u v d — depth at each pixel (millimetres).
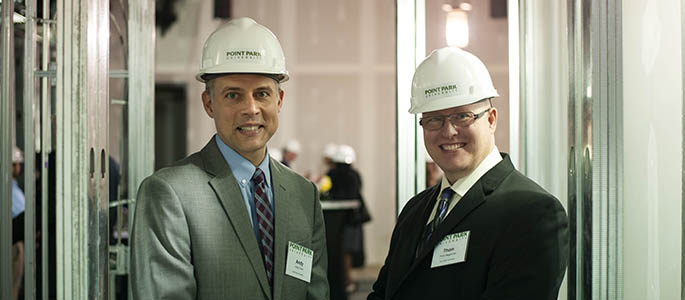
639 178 1995
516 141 2607
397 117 2330
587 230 1985
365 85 9336
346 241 6695
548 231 1632
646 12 1993
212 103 1948
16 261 2693
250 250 1893
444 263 1735
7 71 2074
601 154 1944
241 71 1869
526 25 2564
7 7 2080
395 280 1856
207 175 1936
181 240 1817
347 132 9367
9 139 2074
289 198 2045
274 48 1941
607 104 1939
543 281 1608
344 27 9312
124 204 2838
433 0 2547
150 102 2840
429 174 3920
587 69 1956
